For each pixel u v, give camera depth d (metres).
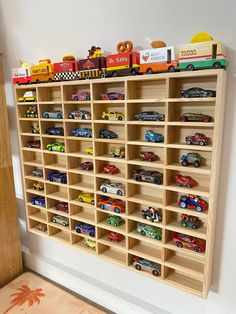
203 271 0.96
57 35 1.21
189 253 0.95
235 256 0.96
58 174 1.28
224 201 0.94
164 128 0.92
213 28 0.85
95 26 1.09
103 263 1.35
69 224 1.27
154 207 1.08
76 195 1.28
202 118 0.86
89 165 1.17
